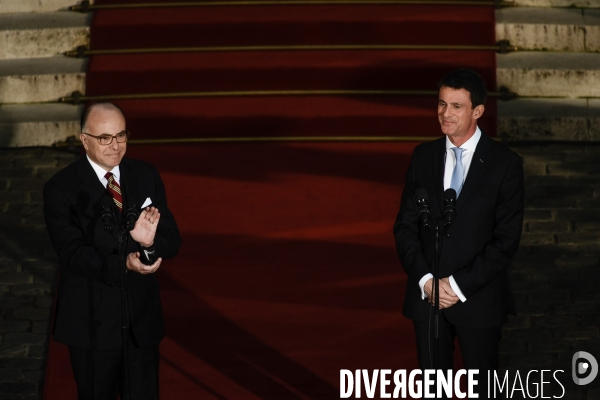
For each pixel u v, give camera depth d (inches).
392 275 890.1
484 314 589.9
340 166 1040.8
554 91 1115.9
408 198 614.9
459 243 588.7
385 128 1099.9
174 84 1146.0
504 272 613.0
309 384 753.6
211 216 970.7
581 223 935.7
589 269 893.2
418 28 1184.2
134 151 1075.3
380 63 1143.6
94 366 580.7
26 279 892.6
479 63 1133.7
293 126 1101.7
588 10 1182.9
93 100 1123.9
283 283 882.1
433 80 1135.0
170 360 784.3
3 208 973.2
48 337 836.0
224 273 897.5
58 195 572.4
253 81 1144.2
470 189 589.6
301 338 810.8
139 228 534.9
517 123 1077.1
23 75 1137.4
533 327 840.9
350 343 804.0
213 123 1106.1
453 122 577.6
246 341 807.1
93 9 1211.2
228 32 1189.7
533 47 1161.4
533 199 961.5
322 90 1126.4
